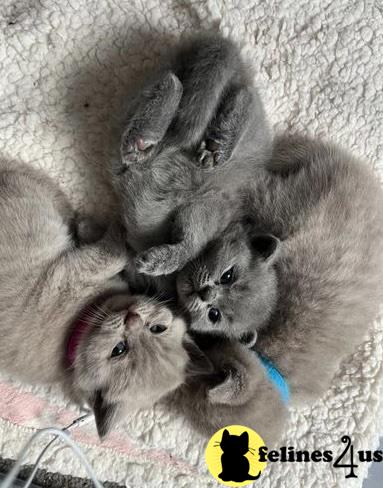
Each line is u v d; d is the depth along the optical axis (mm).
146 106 232
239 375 264
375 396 324
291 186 286
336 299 282
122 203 268
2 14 260
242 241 269
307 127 310
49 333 264
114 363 263
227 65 241
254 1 283
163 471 327
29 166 281
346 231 279
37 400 313
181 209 260
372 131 315
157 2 271
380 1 298
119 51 272
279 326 283
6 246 254
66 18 262
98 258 272
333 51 301
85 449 323
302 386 297
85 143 283
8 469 323
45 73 269
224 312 266
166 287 283
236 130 240
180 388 298
